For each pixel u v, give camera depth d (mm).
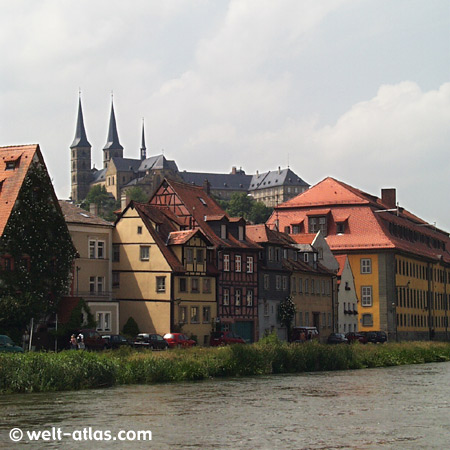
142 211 95188
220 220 101438
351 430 38562
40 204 82188
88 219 93500
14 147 84312
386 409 45750
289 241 117812
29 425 38969
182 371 61250
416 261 145875
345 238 133000
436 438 36688
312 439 36219
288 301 108375
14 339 78562
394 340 129500
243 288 102125
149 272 93562
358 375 68375
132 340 82688
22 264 80062
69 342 81750
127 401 47406
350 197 136000
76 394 50625
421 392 54531
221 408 45312
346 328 125562
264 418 41938
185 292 94125
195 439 35969
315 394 52719
